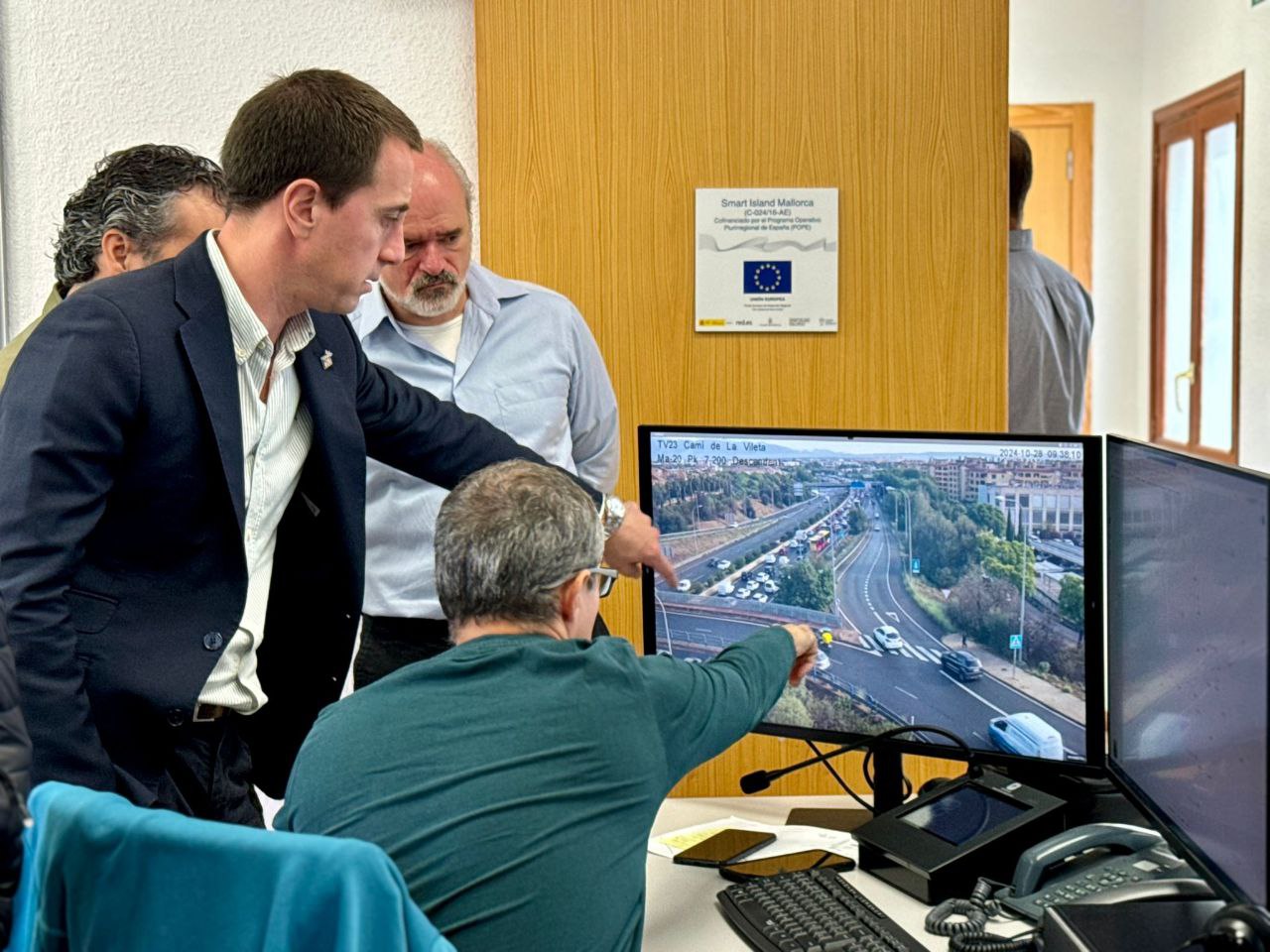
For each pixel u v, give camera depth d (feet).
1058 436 5.31
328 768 4.19
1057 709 5.43
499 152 9.57
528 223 9.63
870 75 9.48
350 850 3.16
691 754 4.62
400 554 8.02
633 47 9.46
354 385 6.23
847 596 5.82
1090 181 24.17
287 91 5.32
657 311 9.69
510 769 4.13
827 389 9.75
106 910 3.36
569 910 4.12
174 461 5.25
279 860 3.20
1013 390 12.68
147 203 6.36
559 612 4.55
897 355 9.73
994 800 5.54
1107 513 5.16
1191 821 4.28
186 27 9.77
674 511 6.10
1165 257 23.65
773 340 9.71
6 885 3.40
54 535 4.85
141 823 3.32
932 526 5.62
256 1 9.87
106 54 9.62
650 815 4.42
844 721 5.91
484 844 4.03
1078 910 4.42
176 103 9.82
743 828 5.98
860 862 5.49
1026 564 5.44
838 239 9.61
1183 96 22.26
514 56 9.49
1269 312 19.49
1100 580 5.28
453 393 8.19
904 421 9.78
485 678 4.31
